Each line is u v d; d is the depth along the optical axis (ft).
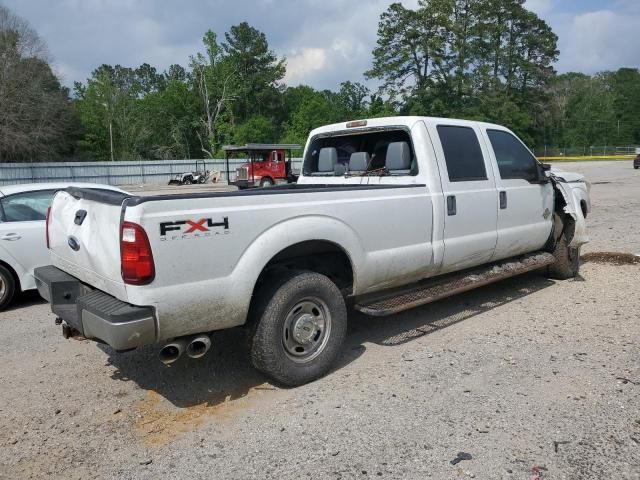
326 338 14.53
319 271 15.62
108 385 14.75
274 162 99.81
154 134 233.96
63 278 14.64
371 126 19.03
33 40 163.53
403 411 12.57
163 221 11.60
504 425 11.76
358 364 15.49
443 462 10.52
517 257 22.16
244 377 14.98
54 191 24.21
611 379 13.73
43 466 10.99
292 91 278.87
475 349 16.17
